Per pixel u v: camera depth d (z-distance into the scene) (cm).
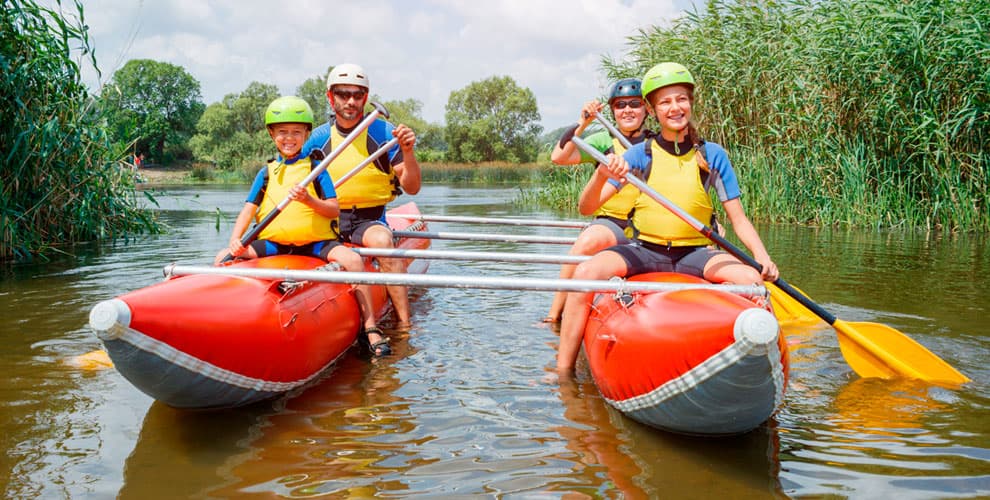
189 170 6228
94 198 895
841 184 1101
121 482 244
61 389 337
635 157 376
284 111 416
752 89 1170
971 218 984
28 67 760
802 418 306
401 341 437
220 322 299
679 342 267
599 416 309
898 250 805
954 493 236
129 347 271
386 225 539
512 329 466
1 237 738
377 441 281
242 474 250
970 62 948
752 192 1152
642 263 364
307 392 343
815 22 1108
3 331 438
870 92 1045
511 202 1778
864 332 368
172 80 7506
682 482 245
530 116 8012
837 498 233
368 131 512
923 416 307
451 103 7981
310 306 362
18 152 770
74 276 629
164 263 704
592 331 341
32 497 232
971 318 475
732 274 330
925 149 985
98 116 884
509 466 258
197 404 306
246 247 420
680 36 1254
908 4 992
